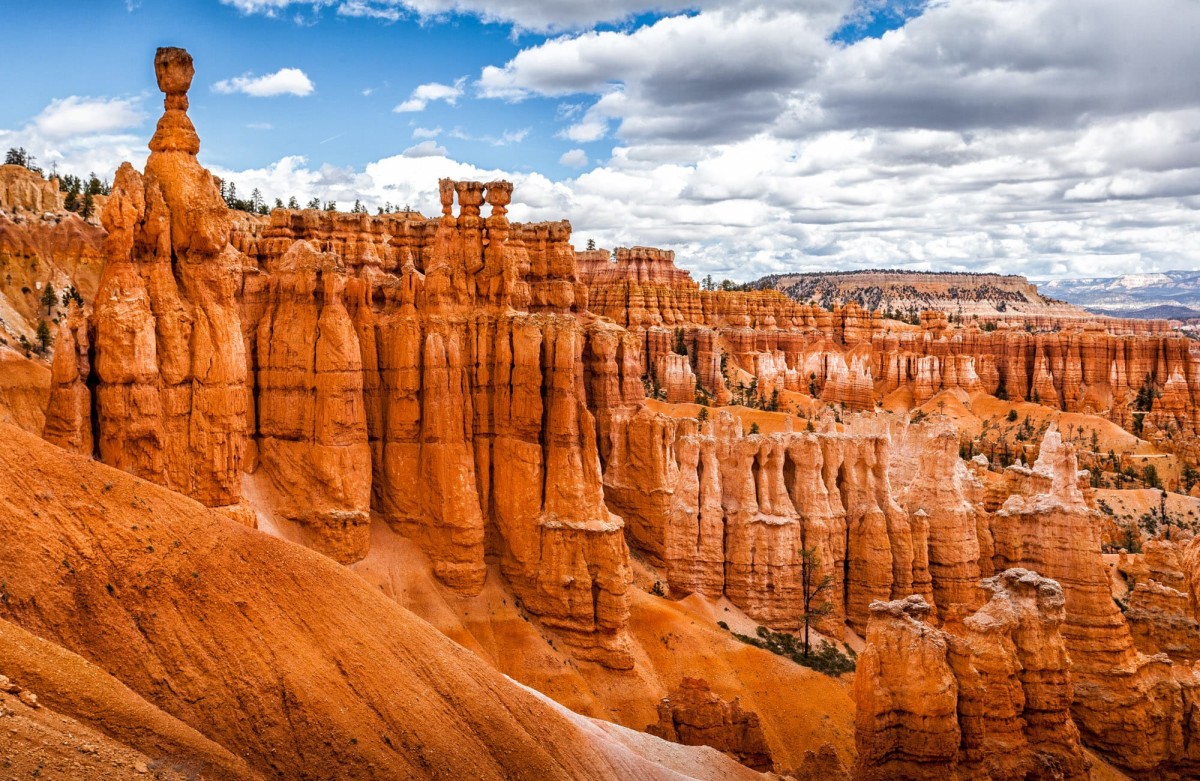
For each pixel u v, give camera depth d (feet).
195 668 105.09
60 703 83.76
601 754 143.13
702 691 192.03
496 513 228.84
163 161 176.76
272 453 213.46
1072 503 242.78
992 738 167.43
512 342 229.45
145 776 79.05
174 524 116.78
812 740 213.05
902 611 162.81
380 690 118.93
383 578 211.41
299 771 104.63
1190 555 261.44
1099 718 206.18
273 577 121.08
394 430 222.48
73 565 103.50
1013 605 176.04
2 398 202.28
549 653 212.64
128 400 166.81
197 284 178.09
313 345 212.64
